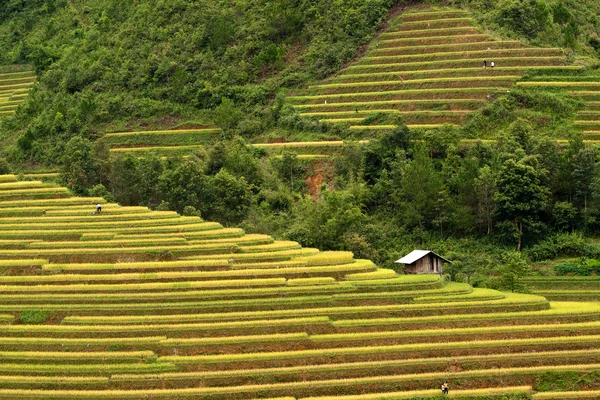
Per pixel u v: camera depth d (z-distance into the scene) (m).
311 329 142.62
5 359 139.25
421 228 196.38
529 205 186.50
